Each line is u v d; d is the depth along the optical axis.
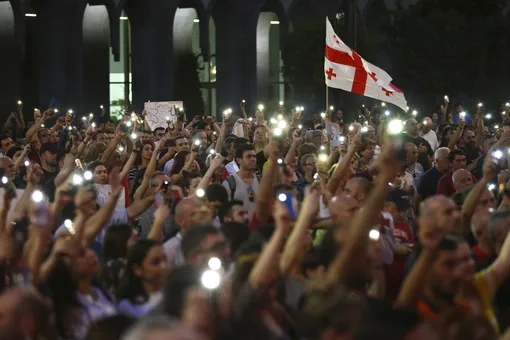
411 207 13.02
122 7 39.12
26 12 38.19
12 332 5.55
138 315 7.23
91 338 5.45
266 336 5.86
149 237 8.43
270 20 50.84
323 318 5.26
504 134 17.50
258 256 6.50
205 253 7.02
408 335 4.96
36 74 39.91
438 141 26.16
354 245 6.10
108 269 8.12
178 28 45.28
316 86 46.50
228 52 46.12
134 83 41.72
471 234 9.64
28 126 27.28
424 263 6.76
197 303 4.80
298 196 10.24
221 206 9.95
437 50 46.03
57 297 6.85
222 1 45.91
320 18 49.00
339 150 13.67
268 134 14.04
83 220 7.29
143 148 15.64
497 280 7.33
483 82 46.44
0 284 7.20
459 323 4.89
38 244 6.72
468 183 13.16
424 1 48.06
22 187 13.76
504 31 47.34
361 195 10.27
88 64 41.44
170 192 11.86
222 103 46.31
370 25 51.28
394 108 42.09
